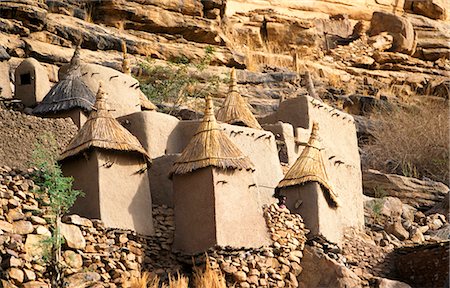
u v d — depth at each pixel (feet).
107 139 165.07
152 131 184.34
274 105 254.88
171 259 166.09
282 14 301.22
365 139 264.52
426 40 318.65
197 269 163.22
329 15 320.09
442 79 308.19
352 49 302.45
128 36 260.83
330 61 297.94
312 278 171.22
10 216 149.89
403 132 259.60
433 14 330.95
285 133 196.85
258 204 170.91
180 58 256.11
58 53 240.73
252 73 266.36
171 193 175.32
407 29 313.73
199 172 167.94
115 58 249.75
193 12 271.90
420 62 311.47
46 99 189.78
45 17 243.60
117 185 164.55
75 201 163.53
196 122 187.93
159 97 235.20
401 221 205.36
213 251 163.94
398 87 299.17
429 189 229.66
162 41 265.75
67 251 152.56
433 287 180.86
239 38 291.38
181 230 167.02
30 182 153.48
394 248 188.85
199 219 165.99
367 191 228.63
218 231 164.35
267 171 186.80
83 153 163.94
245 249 166.40
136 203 165.58
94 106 169.68
